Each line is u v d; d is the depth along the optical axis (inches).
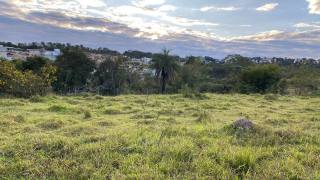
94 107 661.3
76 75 1750.7
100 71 1841.8
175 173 214.5
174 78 1662.2
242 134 329.4
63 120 446.9
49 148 270.4
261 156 253.4
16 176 212.1
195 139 304.7
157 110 624.1
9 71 943.7
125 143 281.7
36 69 1565.0
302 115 605.9
